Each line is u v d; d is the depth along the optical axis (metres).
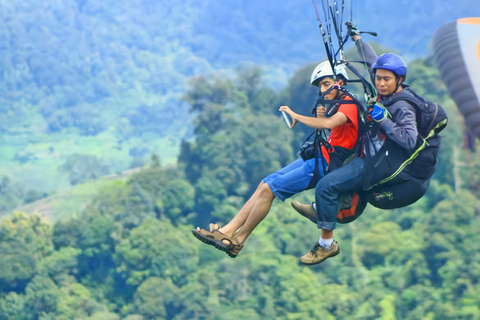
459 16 144.12
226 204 82.62
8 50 182.50
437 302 60.28
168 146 164.00
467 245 62.50
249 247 67.81
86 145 161.88
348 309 60.97
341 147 5.86
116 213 80.88
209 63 185.25
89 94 181.25
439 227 63.75
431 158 5.46
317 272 65.56
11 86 178.38
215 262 70.88
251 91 96.25
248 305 64.12
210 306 64.06
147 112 174.00
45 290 71.38
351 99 5.70
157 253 70.56
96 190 121.81
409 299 61.47
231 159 84.44
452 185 67.38
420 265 63.41
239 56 178.00
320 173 5.94
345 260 65.81
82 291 74.06
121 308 71.38
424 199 69.19
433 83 66.38
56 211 113.81
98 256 77.94
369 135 5.69
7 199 118.69
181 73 186.25
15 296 71.25
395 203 5.76
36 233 78.31
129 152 159.38
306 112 94.94
